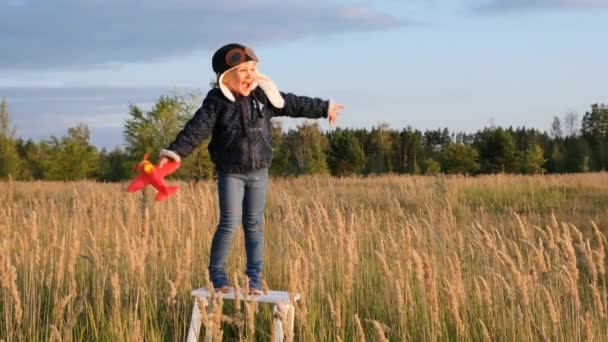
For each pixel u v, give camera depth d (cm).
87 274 669
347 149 6300
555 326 505
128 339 509
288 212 794
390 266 673
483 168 6172
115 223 862
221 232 510
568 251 533
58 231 852
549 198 1738
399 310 523
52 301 630
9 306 577
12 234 827
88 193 1091
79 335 562
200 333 569
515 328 555
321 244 766
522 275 568
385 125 7906
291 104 533
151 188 975
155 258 632
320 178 2573
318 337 546
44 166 4841
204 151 2733
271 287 677
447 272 665
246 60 504
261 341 564
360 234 866
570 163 6306
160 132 2939
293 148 4884
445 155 5972
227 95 499
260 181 520
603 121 7669
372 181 2531
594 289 534
